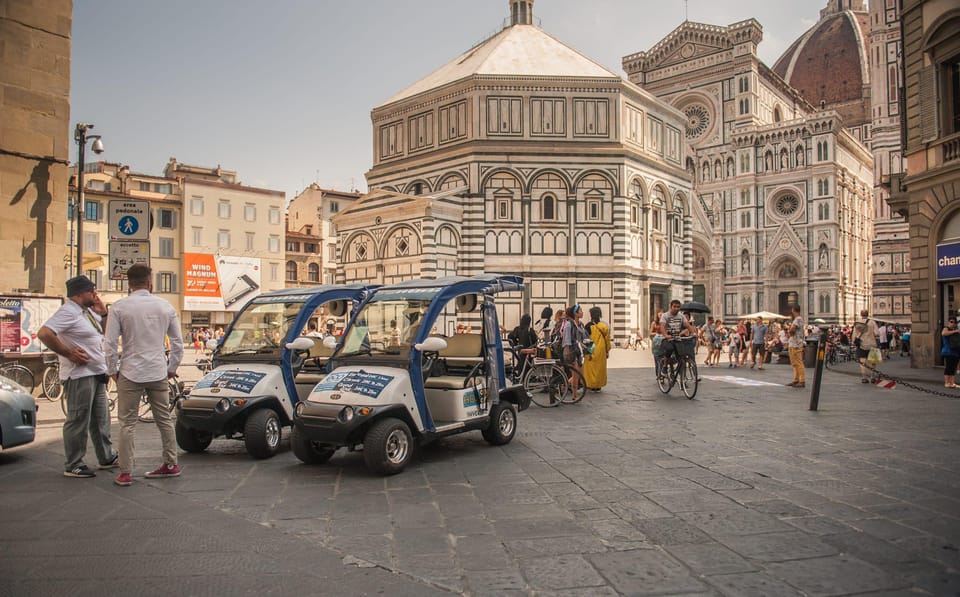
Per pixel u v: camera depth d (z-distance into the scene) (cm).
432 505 716
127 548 595
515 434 1136
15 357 1552
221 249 6372
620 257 4444
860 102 11562
